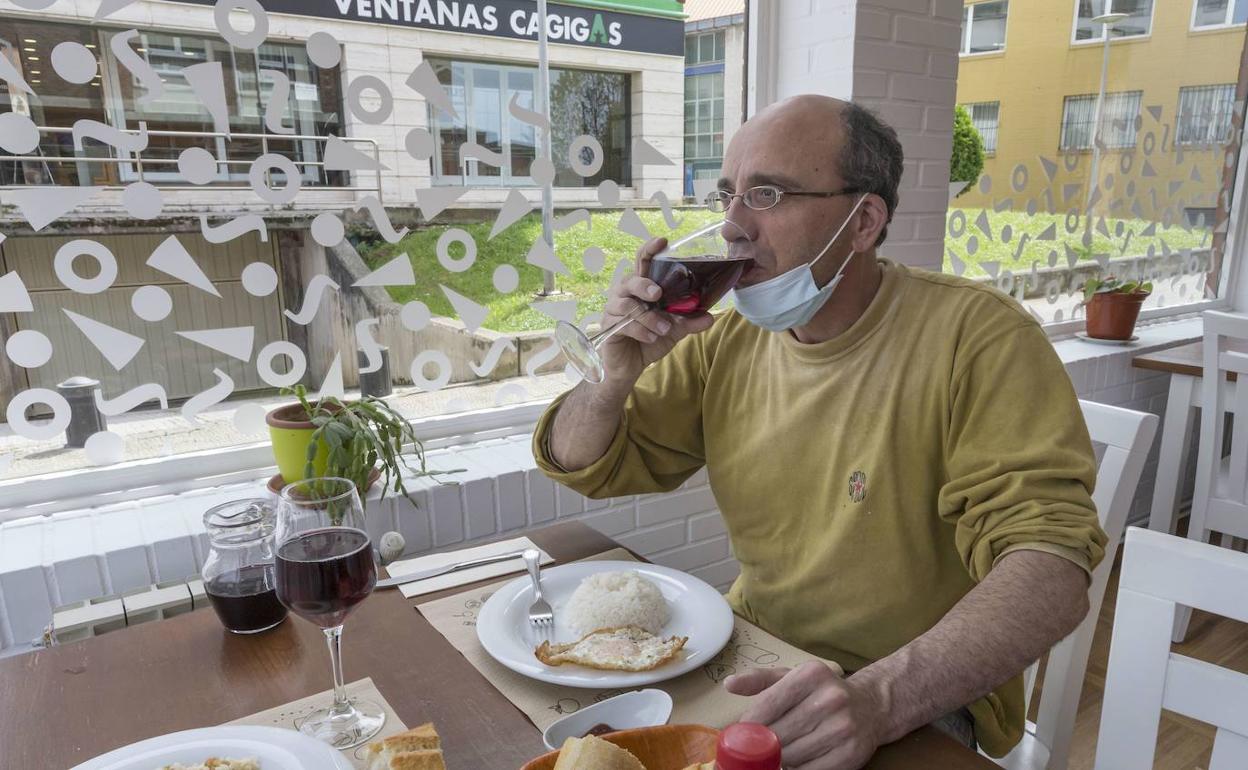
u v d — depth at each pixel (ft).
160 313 4.30
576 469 3.94
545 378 6.39
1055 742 3.80
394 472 4.62
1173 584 2.29
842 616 3.53
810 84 6.70
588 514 5.77
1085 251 9.47
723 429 4.03
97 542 4.24
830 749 2.19
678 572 3.38
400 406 5.55
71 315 3.94
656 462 4.19
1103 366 8.74
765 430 3.79
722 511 4.09
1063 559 2.72
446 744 2.32
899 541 3.39
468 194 5.19
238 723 2.41
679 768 2.01
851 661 3.62
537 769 1.90
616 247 6.02
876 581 3.43
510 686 2.62
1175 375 7.67
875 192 3.42
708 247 3.23
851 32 6.29
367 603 3.24
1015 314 3.32
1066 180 8.89
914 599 3.42
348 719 2.39
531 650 2.78
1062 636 2.65
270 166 4.43
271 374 4.68
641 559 3.67
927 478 3.37
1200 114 10.30
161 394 4.39
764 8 6.77
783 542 3.76
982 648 2.52
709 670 2.75
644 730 2.04
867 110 3.62
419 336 5.27
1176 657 2.30
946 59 6.92
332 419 4.28
